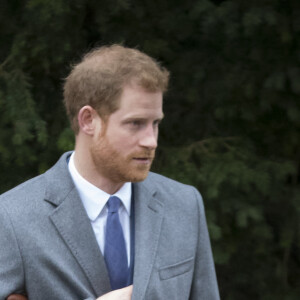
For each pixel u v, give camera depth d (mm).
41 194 6086
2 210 5898
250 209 12008
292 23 11484
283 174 12180
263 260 13703
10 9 11359
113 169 5871
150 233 6359
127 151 5727
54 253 5898
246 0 11383
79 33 11570
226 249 12492
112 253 6164
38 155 11508
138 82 5574
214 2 12445
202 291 6801
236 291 14047
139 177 5844
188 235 6633
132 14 11664
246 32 11070
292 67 11750
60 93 12102
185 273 6520
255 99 12445
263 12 11016
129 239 6398
